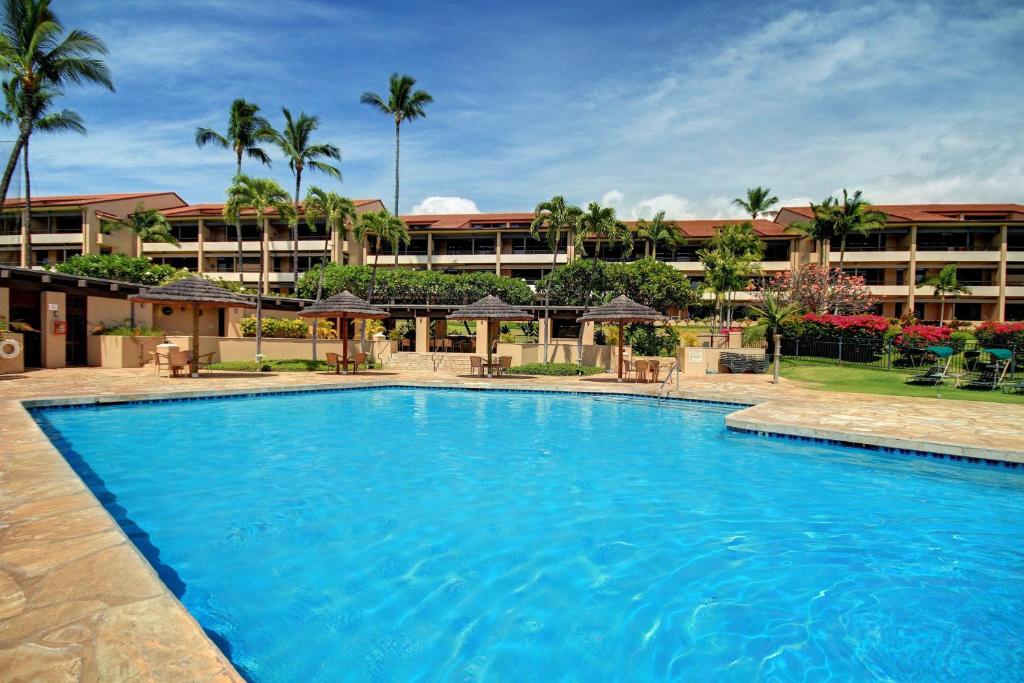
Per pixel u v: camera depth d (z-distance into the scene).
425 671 3.21
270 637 3.55
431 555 4.93
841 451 9.14
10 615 2.59
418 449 9.20
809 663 3.39
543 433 10.73
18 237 41.53
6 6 22.06
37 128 24.86
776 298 35.78
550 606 4.05
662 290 37.00
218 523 5.61
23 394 12.23
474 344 29.34
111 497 6.39
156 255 47.03
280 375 19.14
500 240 48.19
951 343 23.56
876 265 43.12
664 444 9.77
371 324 29.22
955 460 8.34
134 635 2.44
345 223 37.56
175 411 12.45
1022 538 5.48
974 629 3.80
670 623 3.84
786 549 5.18
